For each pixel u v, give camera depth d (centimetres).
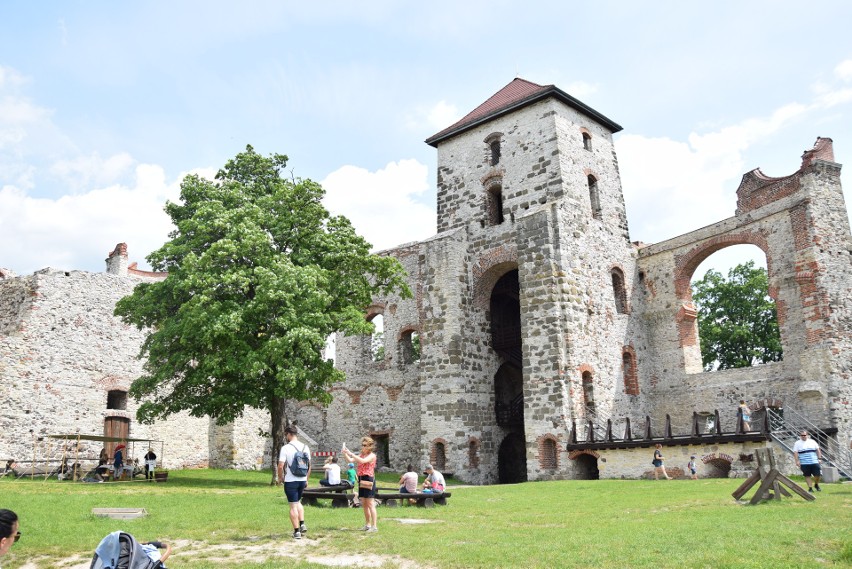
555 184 2938
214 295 2081
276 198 2323
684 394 2967
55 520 1212
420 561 869
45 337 2706
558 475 2539
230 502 1548
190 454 3139
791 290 2623
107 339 2922
